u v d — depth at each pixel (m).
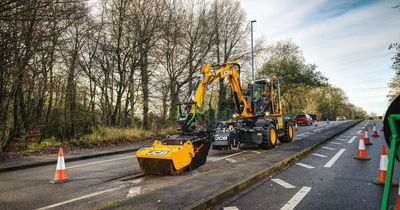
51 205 6.09
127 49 23.16
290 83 51.66
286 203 5.90
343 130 26.19
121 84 22.86
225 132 12.86
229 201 6.12
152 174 8.92
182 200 5.75
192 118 10.40
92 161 12.29
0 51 14.41
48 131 19.73
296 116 43.34
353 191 6.74
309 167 9.63
